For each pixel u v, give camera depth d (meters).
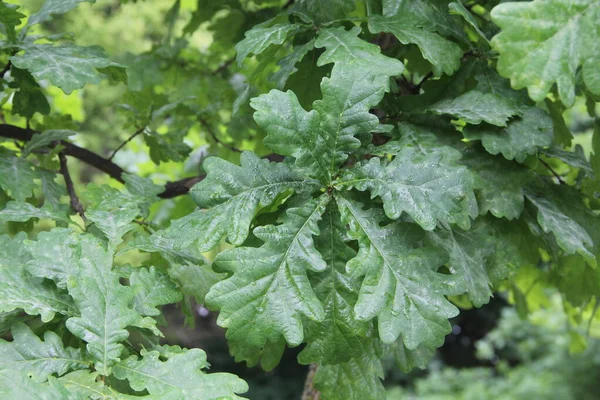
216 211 0.98
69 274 0.95
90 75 1.12
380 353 1.11
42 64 1.12
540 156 1.29
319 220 1.00
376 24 1.09
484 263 1.12
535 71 0.89
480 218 1.16
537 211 1.17
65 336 1.01
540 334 5.02
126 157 2.59
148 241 1.03
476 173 1.12
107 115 4.76
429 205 0.96
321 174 0.99
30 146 1.27
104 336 0.92
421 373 5.92
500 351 6.11
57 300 0.95
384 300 0.95
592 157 1.21
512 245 1.15
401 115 1.15
